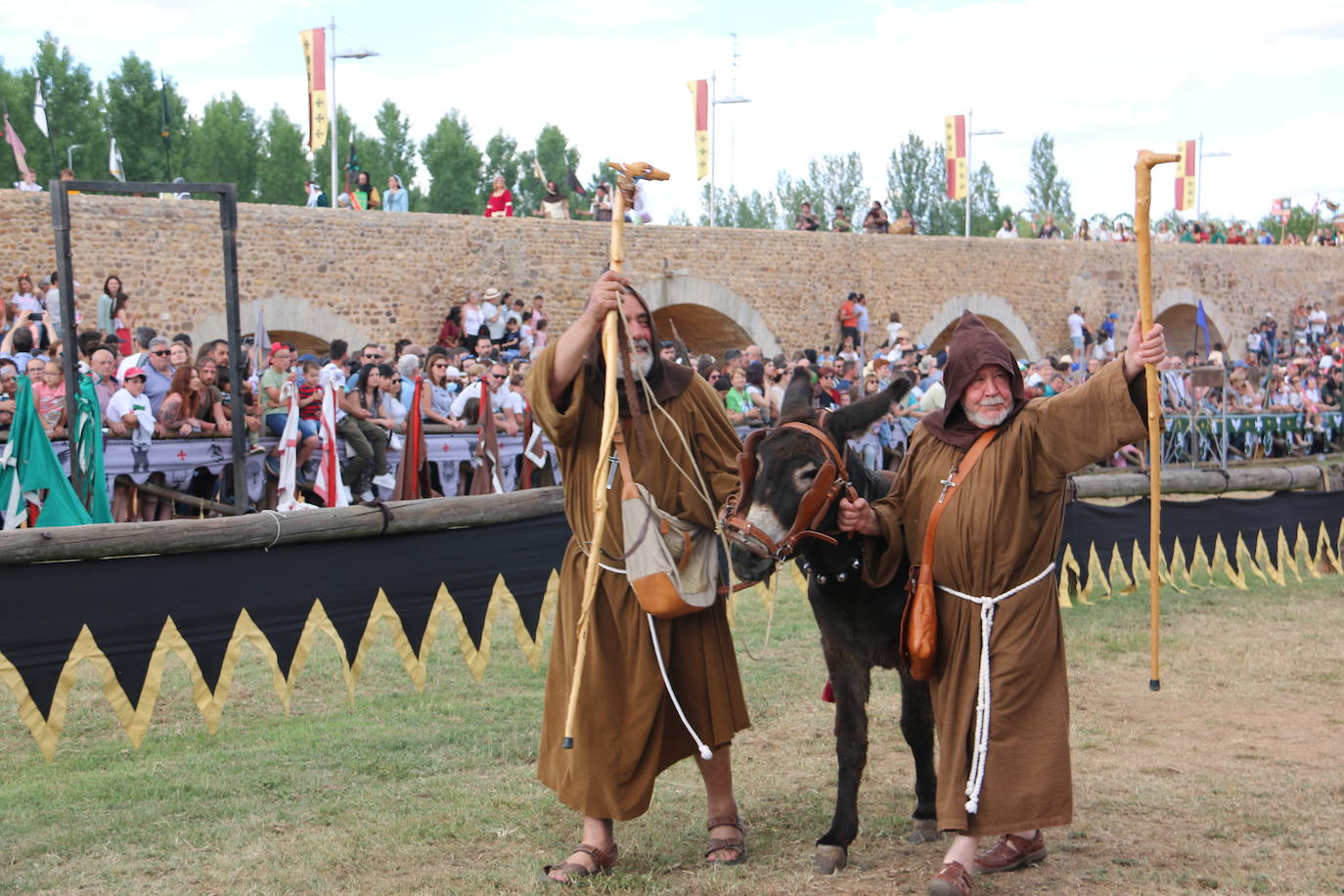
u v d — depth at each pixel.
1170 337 34.09
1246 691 7.27
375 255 20.19
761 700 7.06
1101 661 8.02
